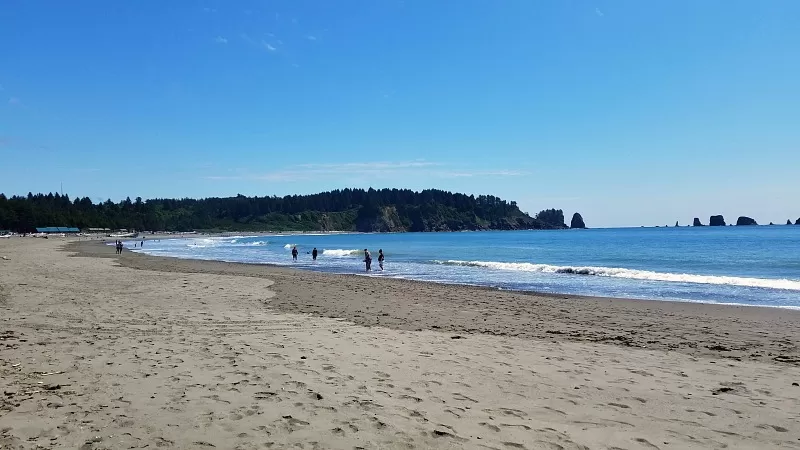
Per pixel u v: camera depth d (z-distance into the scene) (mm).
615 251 57219
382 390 6504
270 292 18875
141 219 193375
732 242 74125
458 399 6254
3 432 4879
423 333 10969
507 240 109812
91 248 66438
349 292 19516
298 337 10008
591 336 11164
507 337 10805
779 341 10703
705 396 6602
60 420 5230
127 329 10484
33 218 144000
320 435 4977
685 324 12961
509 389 6746
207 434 4941
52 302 14375
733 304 17266
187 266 34375
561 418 5703
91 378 6773
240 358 8031
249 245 92062
